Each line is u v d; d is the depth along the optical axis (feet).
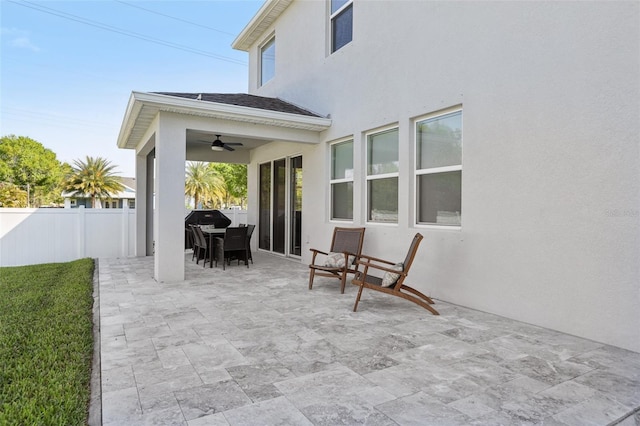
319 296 18.07
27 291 19.03
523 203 14.03
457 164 17.15
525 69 13.94
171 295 18.12
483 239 15.49
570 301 12.66
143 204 33.73
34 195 125.18
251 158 38.68
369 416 7.42
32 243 31.60
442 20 17.35
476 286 15.79
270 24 35.37
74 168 115.44
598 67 11.88
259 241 37.63
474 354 10.78
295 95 30.53
